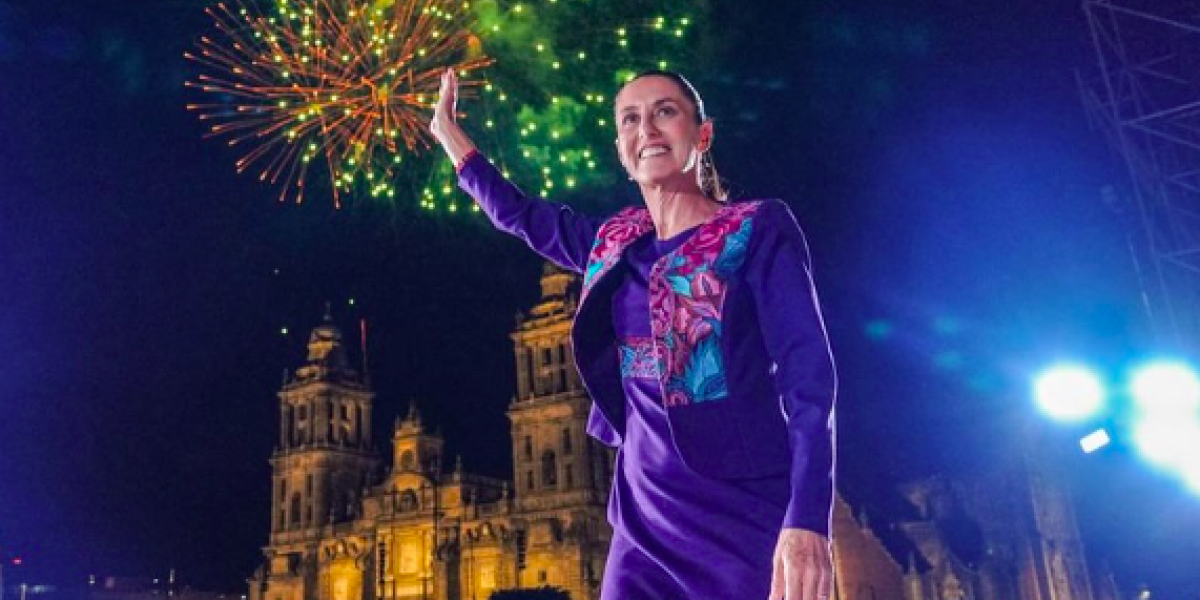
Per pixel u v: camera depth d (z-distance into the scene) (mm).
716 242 2684
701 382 2570
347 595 93062
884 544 77875
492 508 86625
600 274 2869
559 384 84812
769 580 2424
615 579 2617
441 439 97250
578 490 80500
